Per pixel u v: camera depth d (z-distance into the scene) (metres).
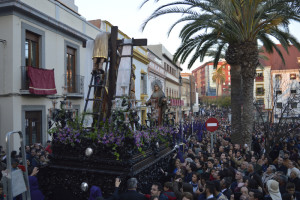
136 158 5.13
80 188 5.11
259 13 10.78
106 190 4.85
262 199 4.67
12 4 10.76
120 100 5.34
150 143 6.05
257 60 10.86
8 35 11.01
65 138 5.23
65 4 15.13
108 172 4.85
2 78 11.10
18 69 11.23
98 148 5.04
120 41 6.26
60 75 13.84
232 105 12.77
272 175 5.79
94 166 5.07
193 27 12.18
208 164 6.21
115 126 5.00
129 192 4.13
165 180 6.65
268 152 9.99
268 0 9.50
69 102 5.67
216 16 9.94
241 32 10.45
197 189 5.10
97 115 5.98
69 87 14.73
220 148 9.20
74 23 14.92
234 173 6.01
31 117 12.03
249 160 7.79
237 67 12.55
